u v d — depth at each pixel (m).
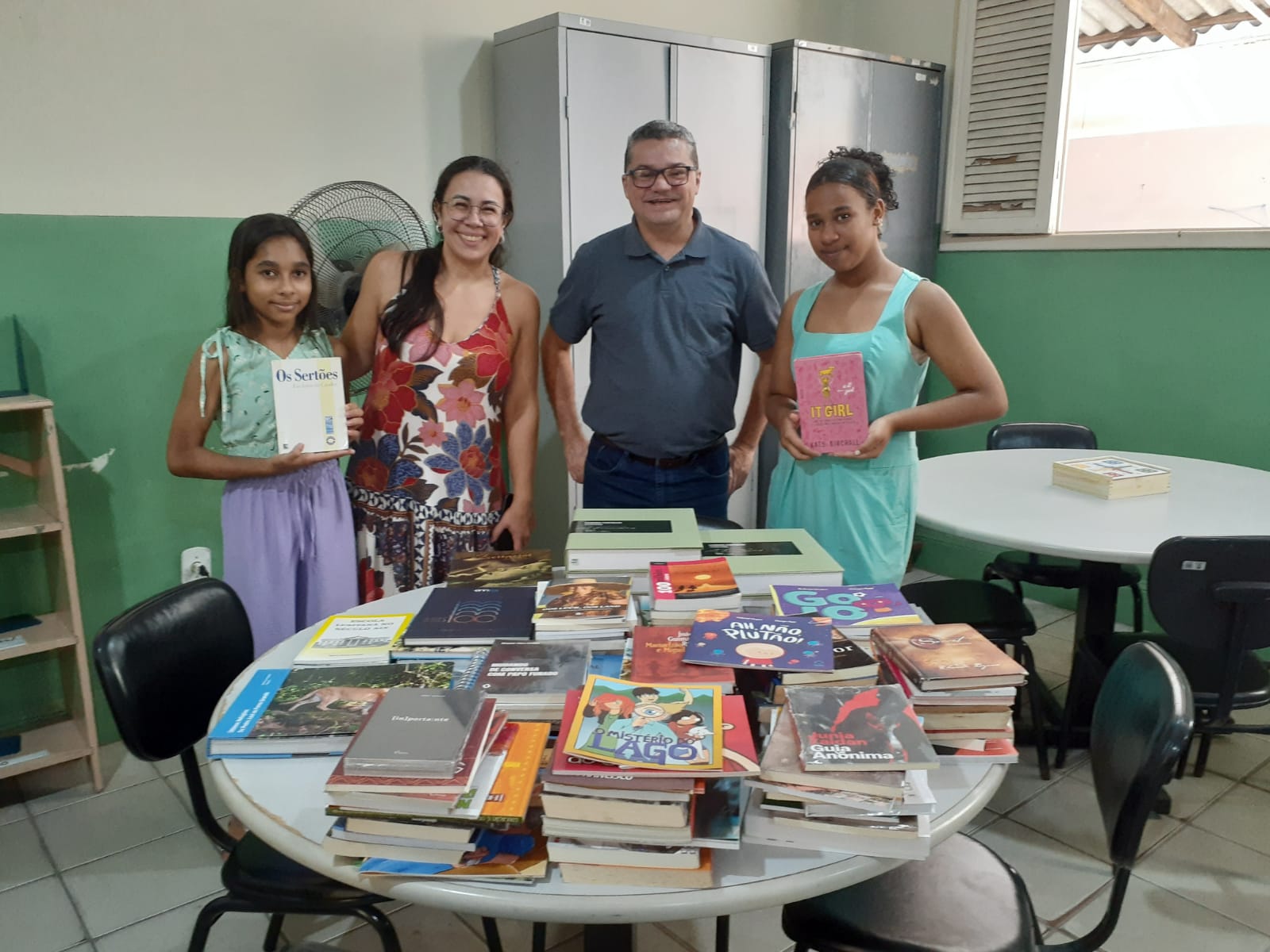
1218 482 2.56
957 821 1.04
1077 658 2.42
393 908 1.98
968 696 1.14
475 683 1.22
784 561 1.57
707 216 3.19
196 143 2.54
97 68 2.36
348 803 0.95
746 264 2.26
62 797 2.38
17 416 2.36
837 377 1.86
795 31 3.88
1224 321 3.06
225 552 2.08
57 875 2.07
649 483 2.29
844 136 3.39
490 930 1.67
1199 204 3.43
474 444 2.17
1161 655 1.30
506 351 2.20
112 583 2.57
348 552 2.13
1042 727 2.38
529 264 3.03
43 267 2.34
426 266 2.15
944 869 1.38
